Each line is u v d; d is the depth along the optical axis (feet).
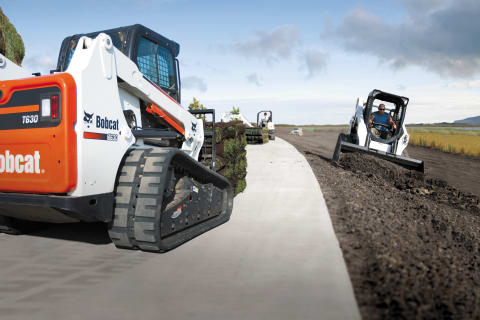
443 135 121.49
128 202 11.87
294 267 11.02
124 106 13.96
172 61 17.70
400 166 35.73
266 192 23.90
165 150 12.42
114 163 11.81
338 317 7.95
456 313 8.27
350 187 25.53
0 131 11.24
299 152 53.72
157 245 11.75
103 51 11.45
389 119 38.14
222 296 9.02
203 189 15.19
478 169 51.26
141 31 15.20
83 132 10.59
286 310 8.27
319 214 17.90
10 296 9.01
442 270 10.98
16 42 23.41
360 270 10.73
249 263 11.43
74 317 7.97
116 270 10.80
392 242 13.32
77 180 10.57
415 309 8.34
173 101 16.44
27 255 12.10
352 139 40.11
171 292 9.25
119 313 8.14
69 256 12.03
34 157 10.73
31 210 11.52
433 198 25.66
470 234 15.98
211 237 14.40
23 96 10.83
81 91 10.58
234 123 26.16
